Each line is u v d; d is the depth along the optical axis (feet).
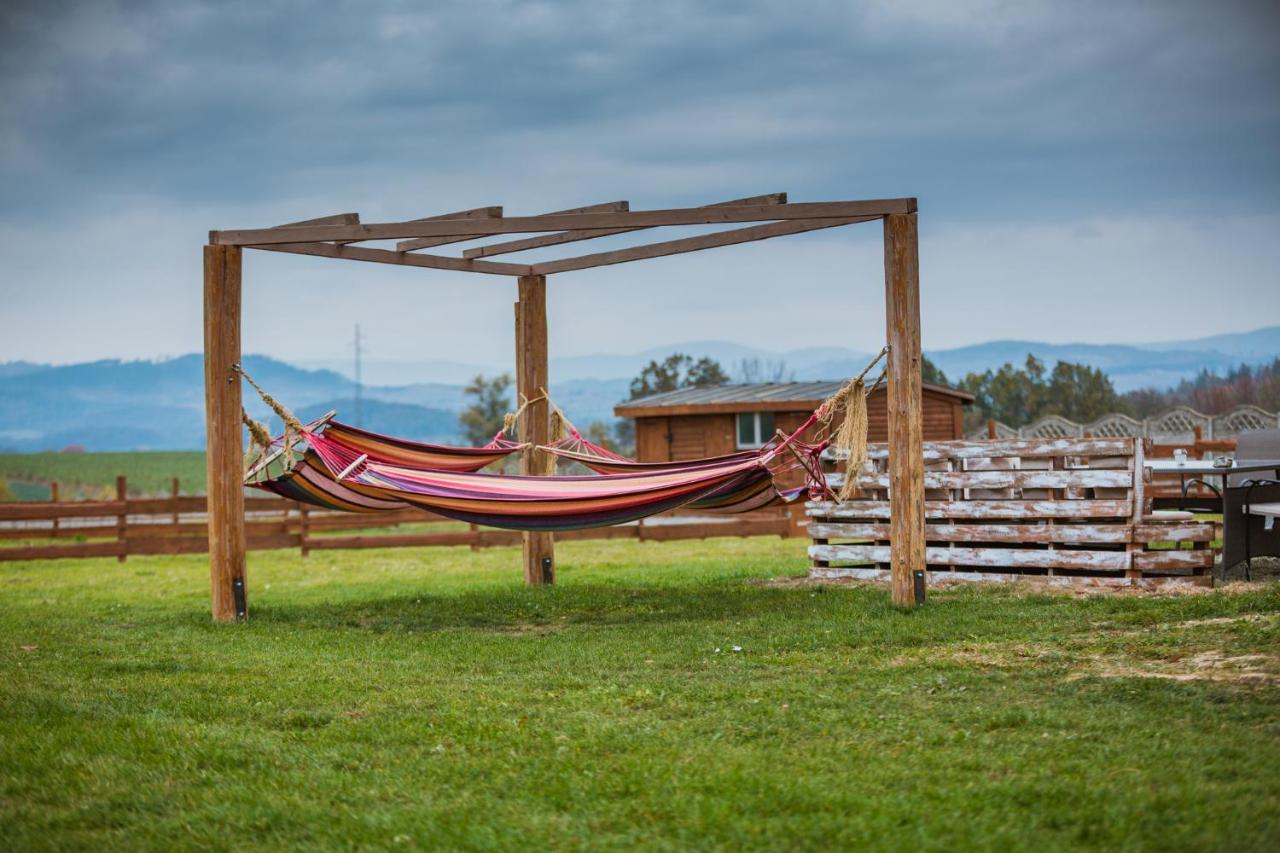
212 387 37.65
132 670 29.48
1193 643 25.89
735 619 34.86
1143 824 15.40
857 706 22.33
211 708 24.25
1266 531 35.94
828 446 39.70
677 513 89.86
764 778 17.92
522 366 45.60
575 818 16.93
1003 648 27.50
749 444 100.63
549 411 45.83
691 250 39.88
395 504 41.86
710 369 228.43
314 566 67.41
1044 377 194.80
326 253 39.19
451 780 18.85
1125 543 36.81
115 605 46.60
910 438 34.14
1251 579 36.55
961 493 39.91
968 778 17.69
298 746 21.13
